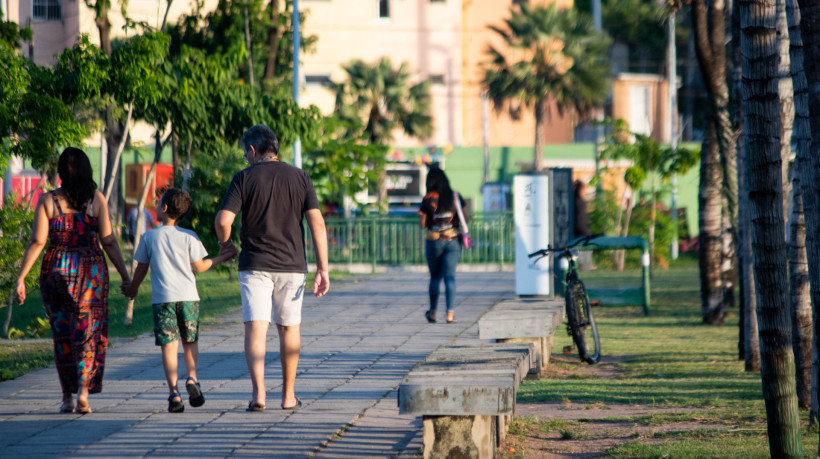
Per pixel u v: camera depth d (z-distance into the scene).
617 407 17.95
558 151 98.69
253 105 30.77
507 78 96.31
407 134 97.06
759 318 12.11
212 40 51.97
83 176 15.88
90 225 16.08
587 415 16.97
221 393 18.05
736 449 13.12
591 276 59.41
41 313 32.72
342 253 59.41
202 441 13.86
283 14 58.81
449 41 109.81
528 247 36.56
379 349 24.62
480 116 111.12
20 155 25.59
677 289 50.72
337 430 14.56
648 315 39.03
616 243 39.75
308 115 33.19
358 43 108.12
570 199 40.66
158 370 21.09
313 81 107.31
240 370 21.05
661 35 139.38
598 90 97.88
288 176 16.08
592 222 66.88
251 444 13.66
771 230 11.99
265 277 16.08
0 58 24.62
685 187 91.50
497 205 85.25
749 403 17.89
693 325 35.34
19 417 15.77
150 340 26.34
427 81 97.56
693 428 15.31
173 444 13.68
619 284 52.81
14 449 13.46
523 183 36.50
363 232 59.53
